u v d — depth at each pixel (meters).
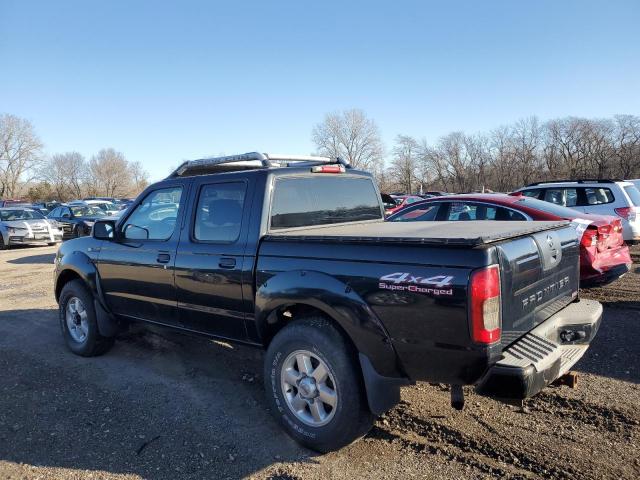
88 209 21.80
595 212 10.21
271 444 3.43
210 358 5.20
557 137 75.38
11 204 40.38
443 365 2.74
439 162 84.69
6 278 11.02
